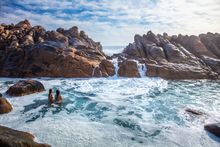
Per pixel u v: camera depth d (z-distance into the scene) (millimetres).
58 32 34375
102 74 23562
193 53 31406
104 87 18750
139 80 22078
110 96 15820
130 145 8086
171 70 24281
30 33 31438
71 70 23141
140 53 30656
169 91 17969
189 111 12281
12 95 14867
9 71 23156
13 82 19984
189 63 27016
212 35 34844
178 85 20609
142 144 8203
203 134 9133
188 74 24484
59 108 12695
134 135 9023
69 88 18094
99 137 8680
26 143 6805
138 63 25922
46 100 14258
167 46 30141
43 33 32500
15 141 6648
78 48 29453
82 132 9117
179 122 10602
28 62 23625
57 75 23062
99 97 15445
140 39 34594
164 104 13953
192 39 32969
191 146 8102
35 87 16156
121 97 15625
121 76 23875
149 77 23766
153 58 28484
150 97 15789
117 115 11664
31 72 22984
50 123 10102
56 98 14047
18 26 35344
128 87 19016
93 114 11758
